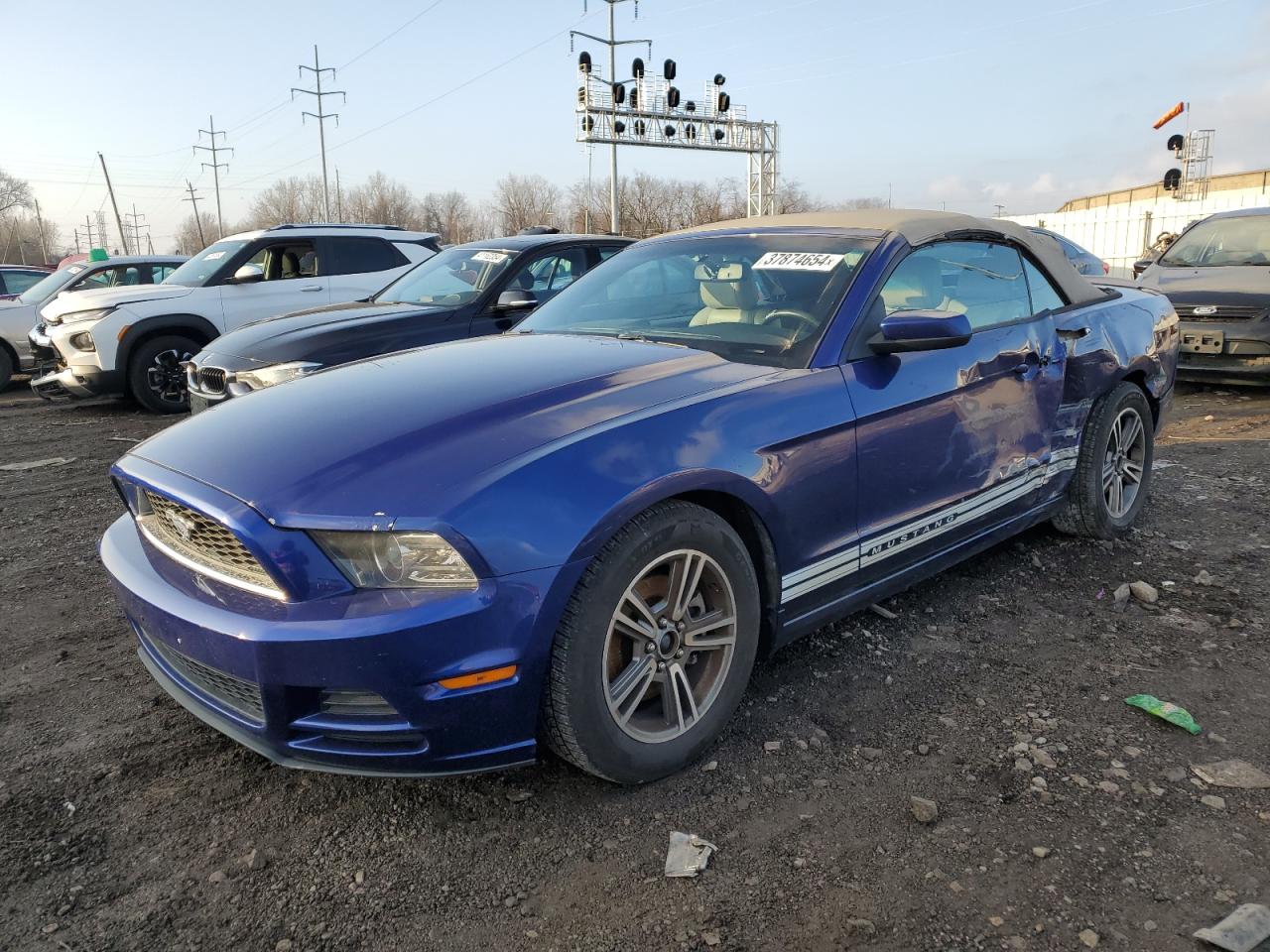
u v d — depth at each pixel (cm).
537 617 214
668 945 192
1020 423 358
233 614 218
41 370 1008
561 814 238
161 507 248
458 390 264
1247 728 267
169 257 1328
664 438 241
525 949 193
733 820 233
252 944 197
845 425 282
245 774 261
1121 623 342
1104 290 448
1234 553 407
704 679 261
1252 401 793
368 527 208
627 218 6334
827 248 331
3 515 552
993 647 326
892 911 198
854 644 330
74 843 232
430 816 239
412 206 8350
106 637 361
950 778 247
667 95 3578
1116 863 211
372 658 206
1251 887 202
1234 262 848
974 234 362
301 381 305
